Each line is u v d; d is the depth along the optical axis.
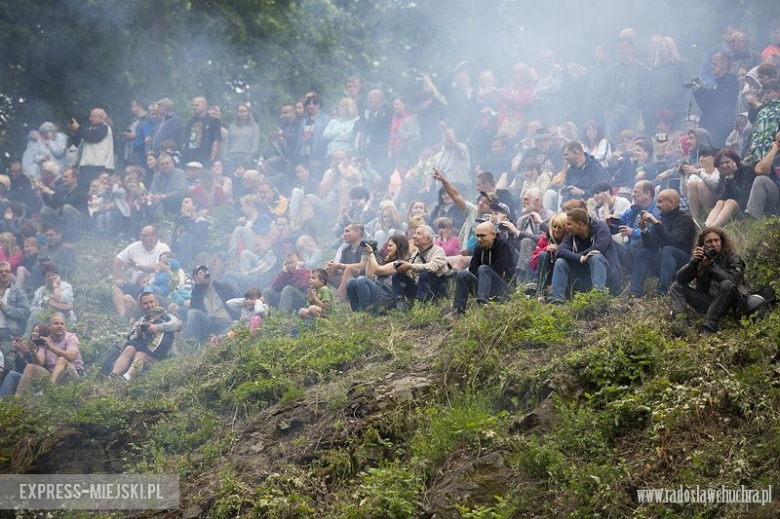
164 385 40.19
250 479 31.83
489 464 28.14
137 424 37.75
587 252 34.56
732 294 30.41
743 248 35.34
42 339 43.66
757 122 42.19
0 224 58.53
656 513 24.92
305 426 33.31
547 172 49.16
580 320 33.06
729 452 25.70
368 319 38.03
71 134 73.25
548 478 27.19
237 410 36.19
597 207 41.44
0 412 38.75
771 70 44.56
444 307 37.34
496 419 29.62
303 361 36.97
